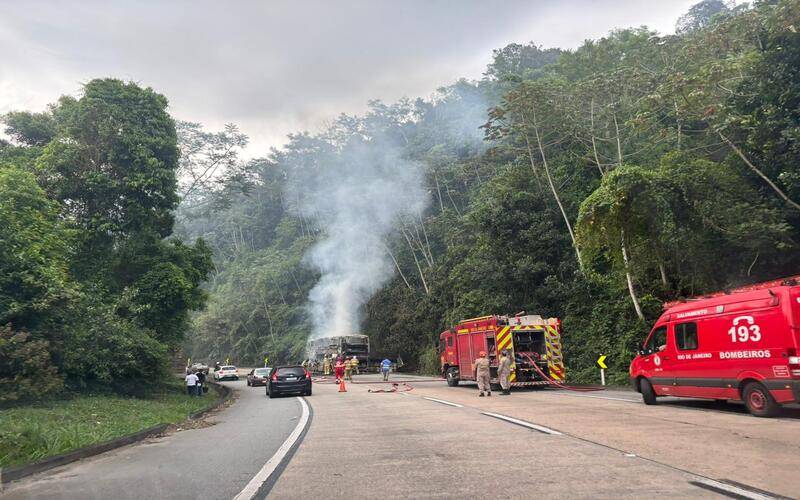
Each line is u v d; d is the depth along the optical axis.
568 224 29.44
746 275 20.11
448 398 18.03
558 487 5.57
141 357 21.72
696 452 7.23
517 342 21.19
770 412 10.70
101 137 24.20
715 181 19.73
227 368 50.66
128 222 24.80
